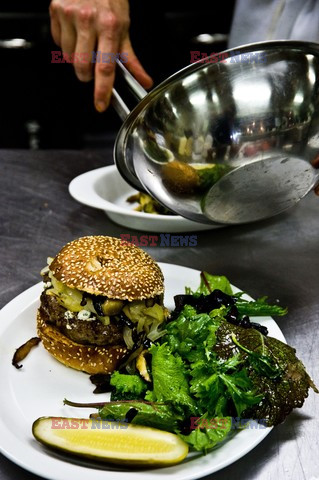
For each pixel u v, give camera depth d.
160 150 0.53
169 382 0.51
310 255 0.79
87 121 1.58
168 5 1.48
